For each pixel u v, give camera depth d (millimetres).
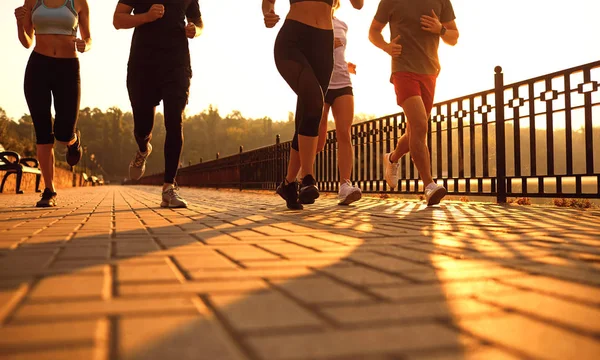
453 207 5059
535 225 3053
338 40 5051
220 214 3973
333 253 1953
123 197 8828
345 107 5125
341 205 5305
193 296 1260
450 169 6754
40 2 4781
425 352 877
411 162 7480
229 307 1153
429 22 4691
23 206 5168
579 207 5043
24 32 4863
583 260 1805
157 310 1121
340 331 987
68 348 869
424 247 2121
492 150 6164
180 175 30109
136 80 4652
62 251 1978
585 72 4820
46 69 4789
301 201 4094
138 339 918
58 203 6004
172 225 3061
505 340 948
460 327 1025
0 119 24719
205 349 870
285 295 1277
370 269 1632
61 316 1068
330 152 9844
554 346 918
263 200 6934
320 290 1334
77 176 35750
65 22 4809
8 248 2059
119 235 2529
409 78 4805
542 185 5316
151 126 5020
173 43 4598
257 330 986
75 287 1346
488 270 1619
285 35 4043
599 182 4691
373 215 3869
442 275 1537
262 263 1727
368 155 8750
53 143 5047
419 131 4863
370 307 1169
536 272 1579
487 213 4129
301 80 3861
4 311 1104
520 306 1187
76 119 5055
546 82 5250
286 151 11680
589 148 4758
